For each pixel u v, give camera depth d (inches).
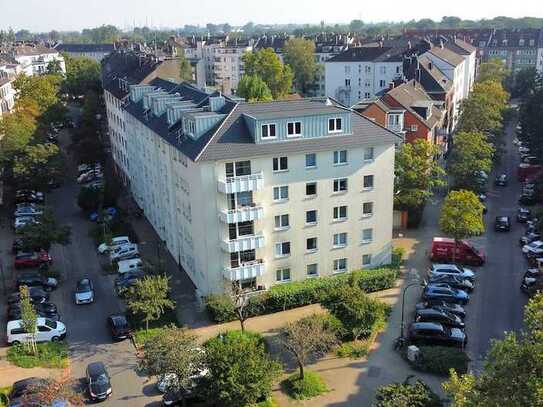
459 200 2464.3
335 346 1902.1
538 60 7834.6
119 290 2301.9
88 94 5285.4
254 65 6225.4
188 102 2576.3
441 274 2349.9
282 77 6254.9
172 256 2664.9
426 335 1913.1
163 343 1549.0
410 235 2881.4
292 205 2178.9
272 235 2181.3
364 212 2325.3
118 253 2647.6
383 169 2289.6
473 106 4104.3
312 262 2282.2
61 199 3622.0
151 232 3004.4
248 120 2096.5
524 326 2032.5
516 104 6382.9
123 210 3255.4
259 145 2066.9
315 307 2197.3
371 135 2235.5
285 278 2262.6
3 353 1926.7
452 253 2534.5
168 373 1544.0
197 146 2062.0
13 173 3405.5
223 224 2092.8
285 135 2105.1
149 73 3730.3
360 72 5895.7
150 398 1678.2
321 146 2138.3
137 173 3307.1
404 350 1895.9
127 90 3619.6
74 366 1856.5
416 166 2807.6
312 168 2169.0
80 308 2255.2
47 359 1887.3
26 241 2532.0
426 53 4707.2
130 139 3400.6
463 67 5364.2
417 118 3380.9
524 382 1023.0
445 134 3993.6
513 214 3191.4
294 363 1845.5
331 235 2284.7
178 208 2431.1
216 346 1550.2
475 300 2234.3
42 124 4399.6
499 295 2267.5
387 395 1418.6
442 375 1760.6
